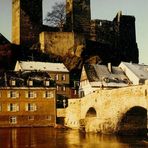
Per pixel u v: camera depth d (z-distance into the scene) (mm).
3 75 116062
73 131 97938
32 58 145375
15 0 159000
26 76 117312
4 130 100938
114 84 121000
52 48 149250
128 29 166875
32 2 157375
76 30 159750
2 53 146750
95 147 69125
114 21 165625
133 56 165125
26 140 78938
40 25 158375
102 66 127562
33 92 114562
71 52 148875
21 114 113000
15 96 113188
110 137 82812
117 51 160000
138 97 79812
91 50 153500
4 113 111875
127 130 87688
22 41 154500
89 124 96312
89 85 121438
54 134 90500
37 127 111250
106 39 162500
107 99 90062
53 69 135250
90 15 162375
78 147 69250
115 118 87312
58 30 161375
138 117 87312
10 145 72000
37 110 114125
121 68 128750
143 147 68500
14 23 159625
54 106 115188
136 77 122312
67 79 136000
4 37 151875
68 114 110375
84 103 101688
